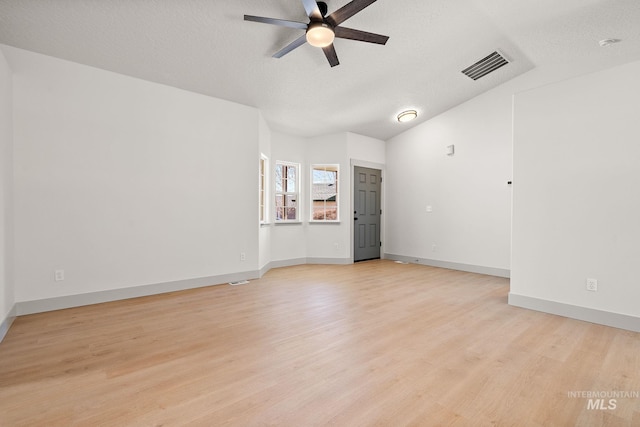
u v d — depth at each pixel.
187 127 4.03
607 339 2.44
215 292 3.88
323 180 6.16
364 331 2.61
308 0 2.38
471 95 5.09
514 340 2.43
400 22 3.25
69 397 1.67
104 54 3.20
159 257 3.80
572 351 2.23
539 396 1.69
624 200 2.68
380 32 3.37
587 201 2.87
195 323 2.80
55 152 3.15
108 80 3.46
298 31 3.11
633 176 2.64
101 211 3.40
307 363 2.06
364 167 6.39
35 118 3.05
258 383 1.82
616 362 2.07
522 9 3.18
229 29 3.03
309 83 4.17
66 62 3.21
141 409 1.57
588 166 2.86
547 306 3.10
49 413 1.54
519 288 3.30
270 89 4.23
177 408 1.58
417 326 2.73
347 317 2.96
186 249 4.02
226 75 3.80
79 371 1.95
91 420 1.49
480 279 4.66
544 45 3.84
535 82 4.43
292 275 4.93
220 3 2.69
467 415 1.53
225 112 4.38
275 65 3.70
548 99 3.10
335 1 2.82
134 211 3.61
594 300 2.82
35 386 1.78
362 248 6.40
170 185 3.88
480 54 3.96
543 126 3.13
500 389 1.75
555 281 3.05
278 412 1.55
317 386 1.78
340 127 5.75
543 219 3.13
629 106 2.66
